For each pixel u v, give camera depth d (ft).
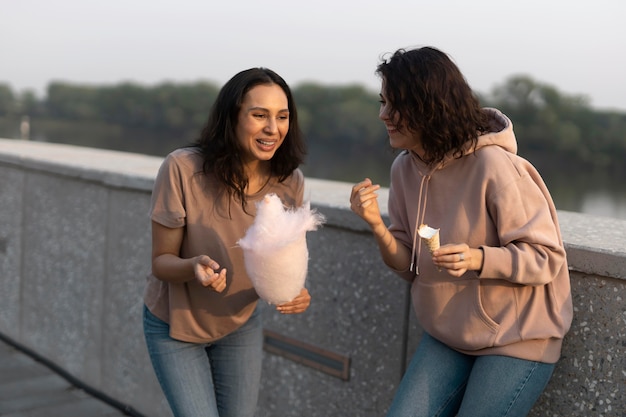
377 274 9.78
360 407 10.10
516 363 7.06
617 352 7.53
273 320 11.20
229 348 8.48
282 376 11.14
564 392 7.92
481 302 7.17
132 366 13.43
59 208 15.08
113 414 13.46
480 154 7.10
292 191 8.25
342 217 10.04
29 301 16.20
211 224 7.84
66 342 15.10
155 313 8.23
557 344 7.23
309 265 10.62
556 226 7.13
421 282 7.54
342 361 10.26
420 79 6.86
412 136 7.17
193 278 7.64
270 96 7.48
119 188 13.47
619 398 7.54
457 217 7.15
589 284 7.68
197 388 8.04
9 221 16.72
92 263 14.25
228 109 7.54
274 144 7.61
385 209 10.15
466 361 7.54
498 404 7.06
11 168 16.56
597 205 11.73
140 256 13.14
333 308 10.36
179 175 7.75
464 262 6.70
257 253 7.16
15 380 14.88
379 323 9.79
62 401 13.93
